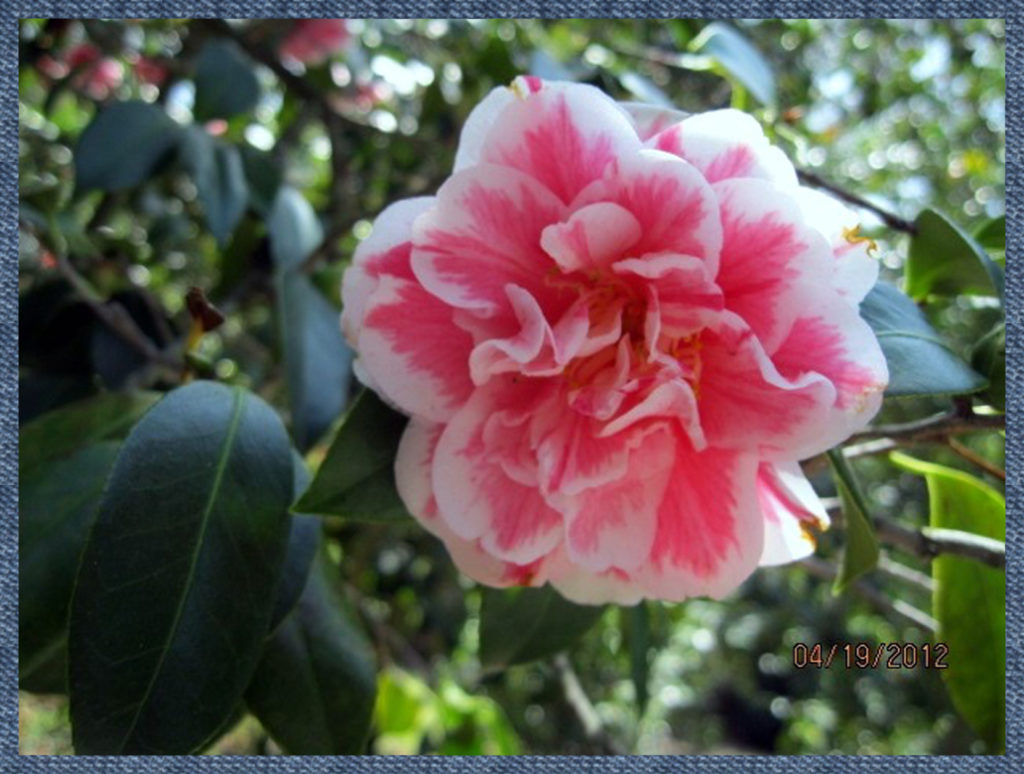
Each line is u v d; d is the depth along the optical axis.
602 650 0.66
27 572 0.22
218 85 0.35
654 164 0.18
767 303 0.19
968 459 0.23
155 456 0.20
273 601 0.20
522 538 0.20
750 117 0.19
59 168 0.43
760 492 0.21
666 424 0.20
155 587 0.19
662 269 0.18
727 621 0.92
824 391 0.18
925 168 0.77
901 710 0.91
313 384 0.30
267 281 0.38
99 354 0.32
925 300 0.25
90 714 0.19
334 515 0.20
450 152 0.43
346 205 0.45
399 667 0.50
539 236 0.19
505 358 0.19
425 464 0.20
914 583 0.31
